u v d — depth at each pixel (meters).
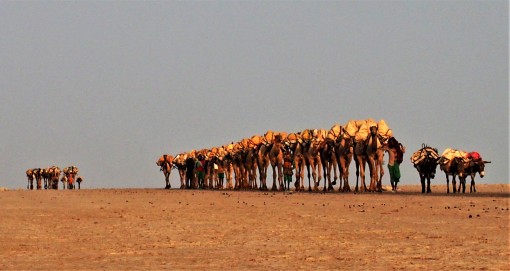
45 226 101.88
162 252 77.75
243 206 135.88
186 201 154.12
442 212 115.06
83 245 83.12
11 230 97.19
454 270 64.75
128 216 116.00
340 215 112.88
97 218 113.00
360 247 78.81
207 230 95.88
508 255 71.94
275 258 72.75
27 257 75.12
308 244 81.75
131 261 72.25
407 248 77.38
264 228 97.00
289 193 194.38
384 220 104.12
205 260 72.31
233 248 79.81
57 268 68.62
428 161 181.75
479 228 92.50
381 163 190.00
